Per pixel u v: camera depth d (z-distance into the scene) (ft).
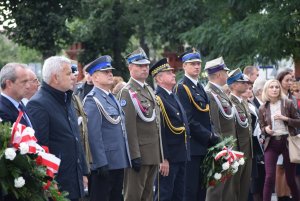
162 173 42.52
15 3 78.13
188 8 112.06
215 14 101.76
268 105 50.60
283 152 50.19
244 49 93.09
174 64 118.93
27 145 27.96
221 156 44.32
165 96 43.34
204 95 45.24
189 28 112.68
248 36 89.66
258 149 50.08
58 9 80.02
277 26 88.74
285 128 50.01
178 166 43.27
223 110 46.68
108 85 39.83
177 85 45.09
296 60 93.86
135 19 117.60
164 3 115.14
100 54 119.96
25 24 78.89
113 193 39.91
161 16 114.52
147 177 42.39
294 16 89.10
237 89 48.60
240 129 48.24
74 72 41.32
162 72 43.42
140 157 40.78
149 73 44.27
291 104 50.26
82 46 119.03
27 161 28.17
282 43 91.04
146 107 41.65
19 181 27.81
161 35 115.34
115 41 119.24
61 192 31.19
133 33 121.19
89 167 37.17
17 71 30.89
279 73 53.47
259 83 55.93
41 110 31.96
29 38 79.82
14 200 28.66
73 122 33.14
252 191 52.39
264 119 50.29
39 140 31.71
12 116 30.60
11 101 30.94
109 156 39.01
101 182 38.60
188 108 44.50
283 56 92.79
